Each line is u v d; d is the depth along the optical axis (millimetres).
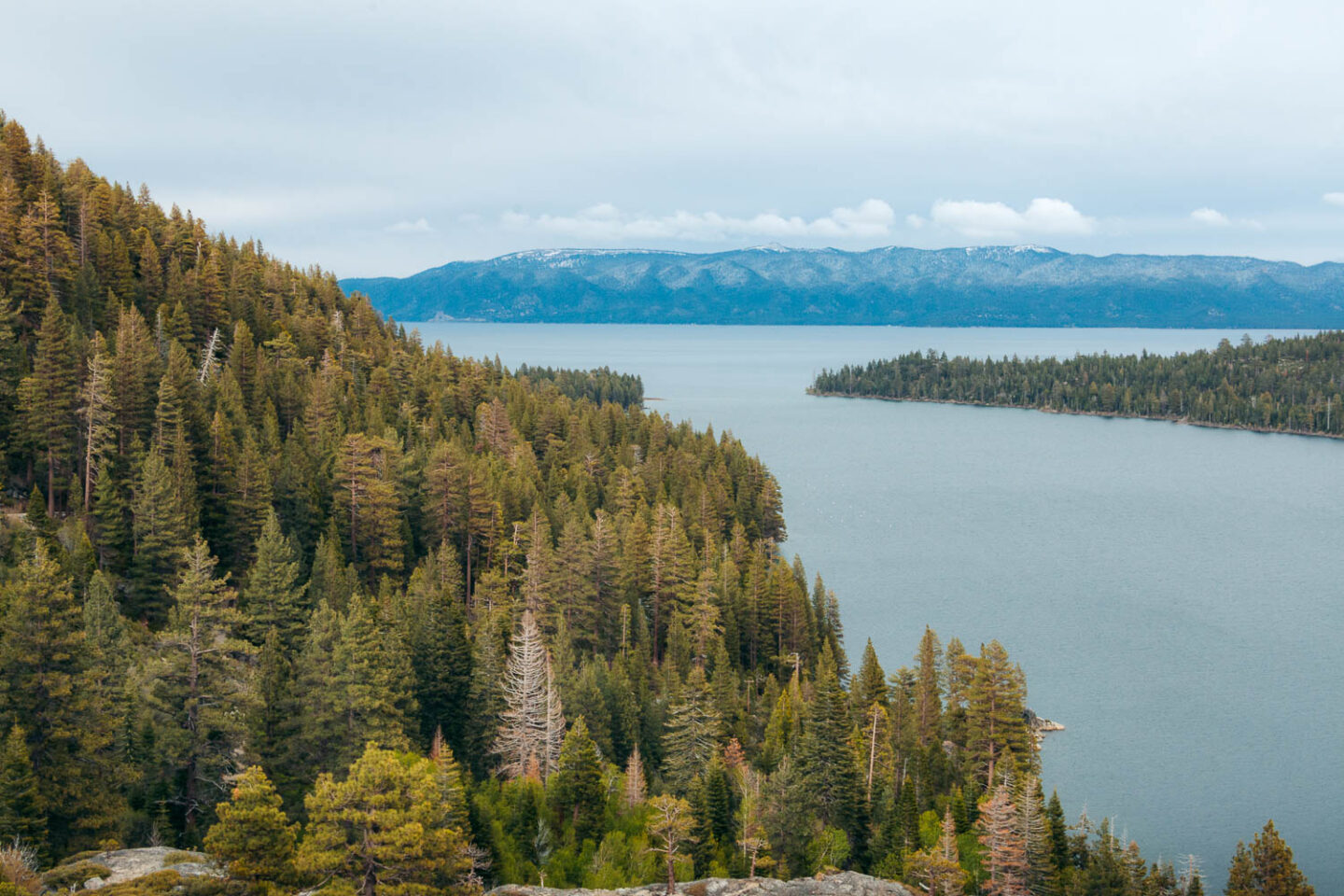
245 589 80562
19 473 92500
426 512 110125
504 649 78125
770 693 99625
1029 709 116875
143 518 80500
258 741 52969
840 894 53688
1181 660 136375
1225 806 95750
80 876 38594
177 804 51844
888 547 199875
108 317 124250
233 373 123125
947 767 82438
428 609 75500
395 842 36938
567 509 120188
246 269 167750
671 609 110438
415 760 55031
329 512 100875
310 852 36844
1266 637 146500
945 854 57531
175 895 36375
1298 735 111875
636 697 82438
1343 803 96625
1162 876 68938
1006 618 154625
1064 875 63281
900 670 102625
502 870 53188
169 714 51562
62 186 150875
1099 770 102938
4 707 42812
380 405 140625
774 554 169625
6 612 48281
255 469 92500
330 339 162750
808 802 65375
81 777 44375
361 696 54375
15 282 117250
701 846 59156
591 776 58000
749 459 191125
